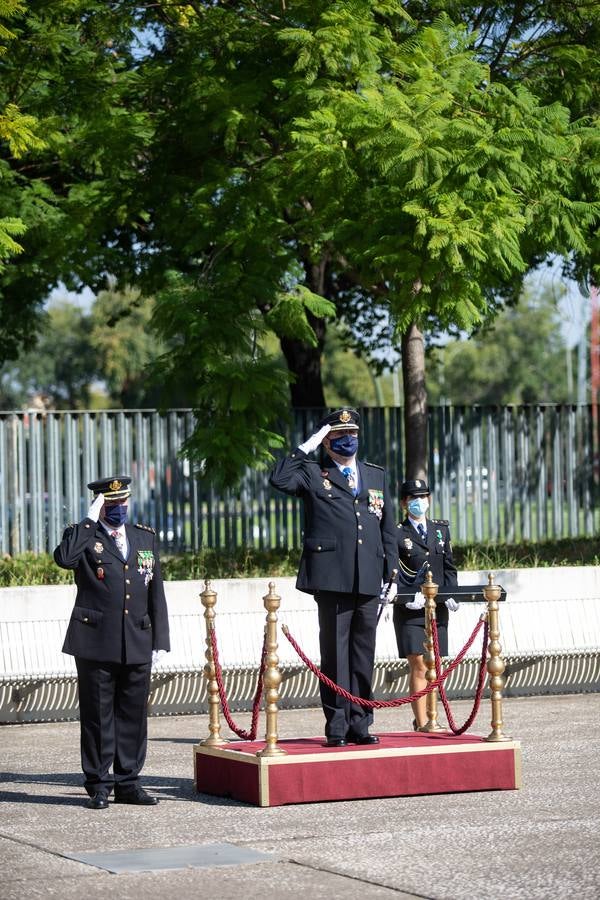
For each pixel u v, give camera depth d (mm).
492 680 13055
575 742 15680
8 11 20703
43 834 11109
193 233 25203
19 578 24344
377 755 12453
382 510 13250
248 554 26547
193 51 24906
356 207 21812
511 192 20953
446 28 22812
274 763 12148
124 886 9203
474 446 28844
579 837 10609
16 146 20984
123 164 25766
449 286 20875
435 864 9750
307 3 22750
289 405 25047
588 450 29578
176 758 15172
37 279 31844
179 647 19125
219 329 23453
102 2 25641
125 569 12625
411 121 20516
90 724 12469
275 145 25094
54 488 26500
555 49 25109
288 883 9234
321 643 13062
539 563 26766
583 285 24734
